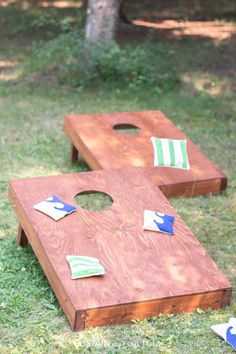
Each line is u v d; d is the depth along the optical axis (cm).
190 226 609
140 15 1288
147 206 542
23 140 772
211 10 1341
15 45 1099
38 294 497
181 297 466
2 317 471
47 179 563
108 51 941
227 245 584
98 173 579
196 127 830
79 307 444
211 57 1077
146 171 641
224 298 480
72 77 950
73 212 526
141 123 725
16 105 870
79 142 687
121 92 920
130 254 489
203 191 653
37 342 450
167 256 493
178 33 1193
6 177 683
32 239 511
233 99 920
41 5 1312
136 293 459
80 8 1292
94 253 486
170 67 984
